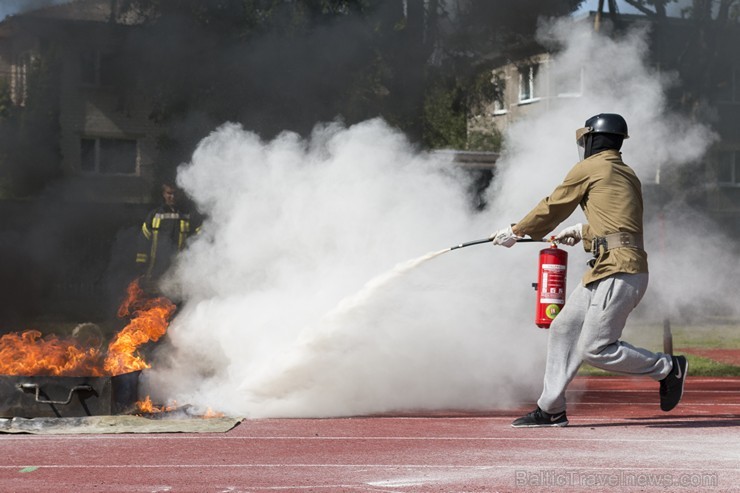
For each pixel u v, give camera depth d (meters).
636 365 8.80
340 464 7.23
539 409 9.20
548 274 9.18
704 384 14.32
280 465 7.18
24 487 6.44
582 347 8.86
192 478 6.71
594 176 8.78
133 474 6.85
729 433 8.79
